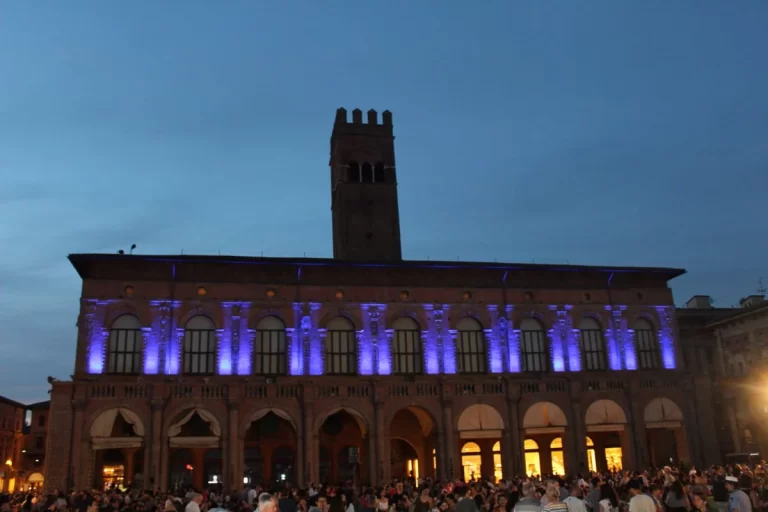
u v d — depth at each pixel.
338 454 62.50
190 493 21.64
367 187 77.44
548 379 62.69
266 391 56.59
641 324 68.62
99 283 57.75
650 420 63.91
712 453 64.56
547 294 66.44
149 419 54.22
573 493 25.02
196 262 59.25
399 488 35.72
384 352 61.44
